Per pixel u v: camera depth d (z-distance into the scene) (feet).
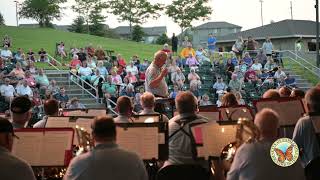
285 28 177.47
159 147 20.36
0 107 59.67
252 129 16.35
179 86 71.26
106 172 14.58
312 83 92.27
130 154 15.03
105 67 80.43
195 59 85.87
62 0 237.86
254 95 74.54
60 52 108.88
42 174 19.85
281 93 29.78
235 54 98.37
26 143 19.30
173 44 117.60
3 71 69.92
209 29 299.38
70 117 24.71
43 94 66.39
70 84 75.25
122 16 215.92
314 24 182.29
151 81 31.09
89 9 217.77
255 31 184.75
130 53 142.00
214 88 73.51
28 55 93.66
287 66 98.63
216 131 19.81
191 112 20.56
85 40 163.94
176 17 209.77
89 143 17.53
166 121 22.53
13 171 14.25
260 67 82.84
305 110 24.14
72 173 14.80
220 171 19.84
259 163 14.98
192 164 18.92
